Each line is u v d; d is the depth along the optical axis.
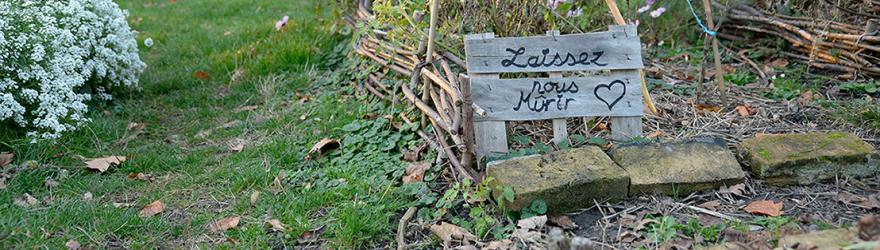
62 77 2.00
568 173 1.43
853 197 1.41
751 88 2.11
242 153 1.93
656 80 2.13
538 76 1.83
